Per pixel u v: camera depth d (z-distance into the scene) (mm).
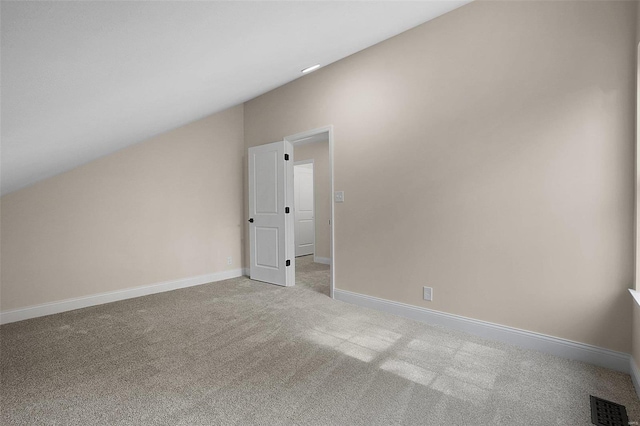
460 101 2580
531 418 1527
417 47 2832
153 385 1830
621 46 1918
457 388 1785
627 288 1926
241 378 1901
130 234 3740
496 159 2400
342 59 3416
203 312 3133
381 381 1861
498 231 2398
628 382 1827
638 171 1815
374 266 3182
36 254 3107
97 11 828
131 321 2898
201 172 4391
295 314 3047
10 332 2660
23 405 1645
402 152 2945
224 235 4656
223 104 3678
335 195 3496
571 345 2107
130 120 2291
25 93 1111
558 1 2133
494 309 2432
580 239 2070
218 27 1329
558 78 2133
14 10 692
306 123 3834
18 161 1910
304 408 1611
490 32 2420
